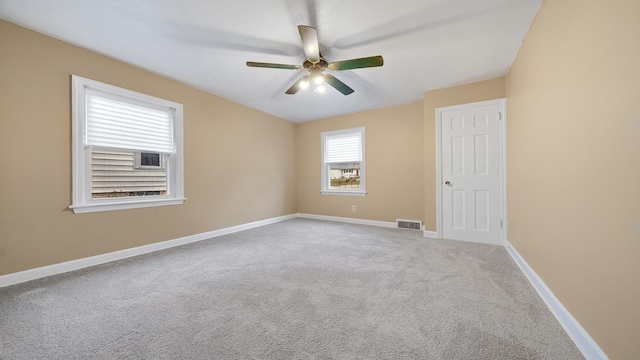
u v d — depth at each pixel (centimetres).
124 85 271
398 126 431
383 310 162
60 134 229
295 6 186
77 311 162
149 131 298
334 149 508
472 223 331
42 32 218
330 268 239
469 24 208
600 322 113
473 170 329
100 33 220
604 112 112
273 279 214
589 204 124
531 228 208
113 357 121
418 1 181
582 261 129
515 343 129
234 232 399
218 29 215
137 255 280
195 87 345
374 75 308
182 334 138
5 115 201
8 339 133
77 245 238
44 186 220
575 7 136
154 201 295
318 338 134
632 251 95
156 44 238
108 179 269
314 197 532
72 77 234
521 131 238
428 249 299
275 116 496
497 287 195
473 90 328
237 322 150
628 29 96
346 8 188
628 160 97
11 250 203
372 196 458
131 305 170
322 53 252
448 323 147
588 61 124
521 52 236
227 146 393
